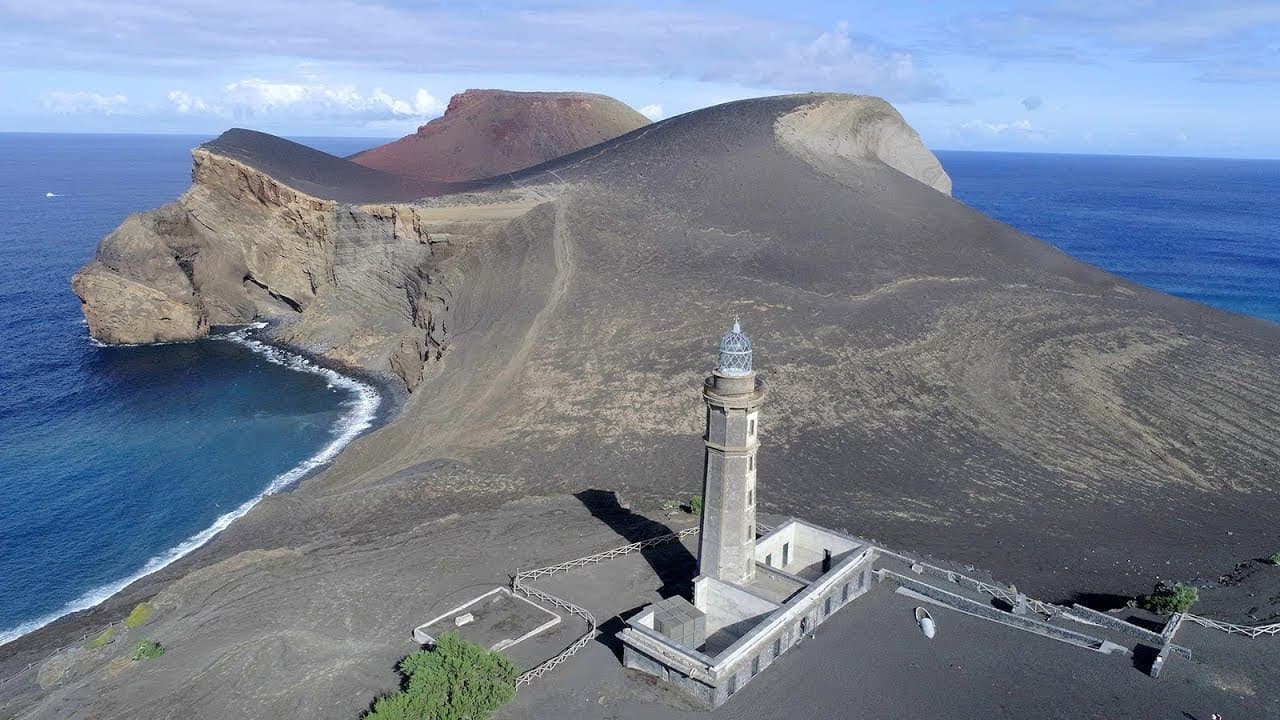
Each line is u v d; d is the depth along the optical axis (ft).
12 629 142.92
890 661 102.68
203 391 264.93
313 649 111.14
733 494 109.29
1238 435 193.88
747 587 113.09
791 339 235.81
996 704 94.07
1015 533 151.74
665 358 231.30
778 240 301.22
